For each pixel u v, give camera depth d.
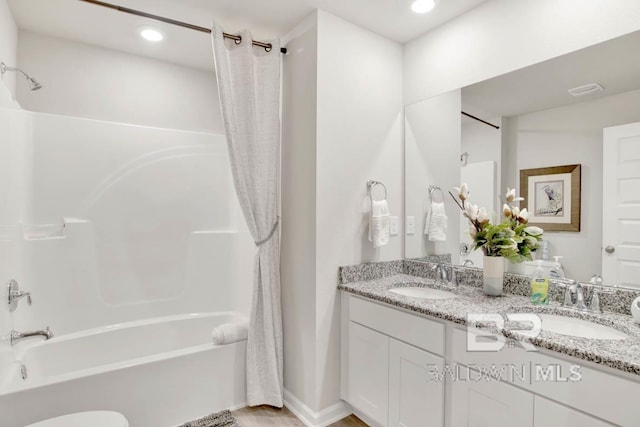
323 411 1.99
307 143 2.02
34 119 2.25
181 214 2.80
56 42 2.36
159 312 2.69
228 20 2.10
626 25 1.39
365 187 2.16
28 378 2.01
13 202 1.97
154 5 1.95
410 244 2.31
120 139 2.56
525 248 1.66
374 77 2.21
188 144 2.84
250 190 2.14
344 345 2.03
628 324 1.26
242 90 2.10
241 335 2.18
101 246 2.48
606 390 1.00
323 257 1.98
